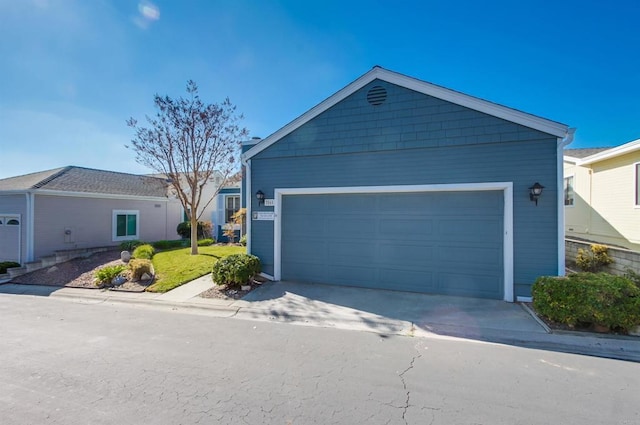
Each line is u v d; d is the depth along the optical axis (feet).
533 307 18.63
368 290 23.61
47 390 10.14
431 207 22.72
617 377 11.22
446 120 22.02
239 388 10.26
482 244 21.50
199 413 8.82
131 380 10.80
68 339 14.89
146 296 23.15
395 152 23.34
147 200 50.88
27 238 35.70
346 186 24.59
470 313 18.24
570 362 12.48
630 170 30.91
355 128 24.35
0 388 10.31
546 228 19.90
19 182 42.19
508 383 10.69
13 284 29.48
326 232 25.57
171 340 14.76
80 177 46.26
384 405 9.26
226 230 51.72
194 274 27.99
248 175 27.66
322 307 19.80
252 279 25.34
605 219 34.24
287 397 9.70
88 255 39.91
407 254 23.32
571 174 40.57
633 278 18.26
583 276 16.75
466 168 21.57
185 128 35.42
